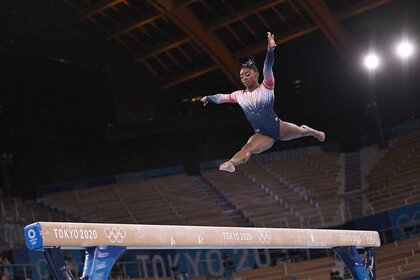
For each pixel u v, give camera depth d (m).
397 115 32.28
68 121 30.20
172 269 21.89
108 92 32.41
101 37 33.22
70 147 30.80
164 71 35.09
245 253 24.09
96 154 31.62
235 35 33.12
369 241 9.21
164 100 35.34
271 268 23.12
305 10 30.44
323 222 26.50
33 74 29.12
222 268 23.34
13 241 21.69
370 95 32.22
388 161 29.31
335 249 8.72
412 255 21.58
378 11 32.03
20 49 28.75
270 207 28.06
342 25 32.03
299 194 28.84
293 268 22.95
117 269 20.69
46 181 29.70
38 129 28.94
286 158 31.98
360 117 32.53
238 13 31.33
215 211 27.86
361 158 30.94
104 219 26.98
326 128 32.91
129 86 33.91
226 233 6.83
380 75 32.31
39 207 27.02
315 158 31.66
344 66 33.25
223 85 35.59
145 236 6.13
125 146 32.09
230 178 30.64
